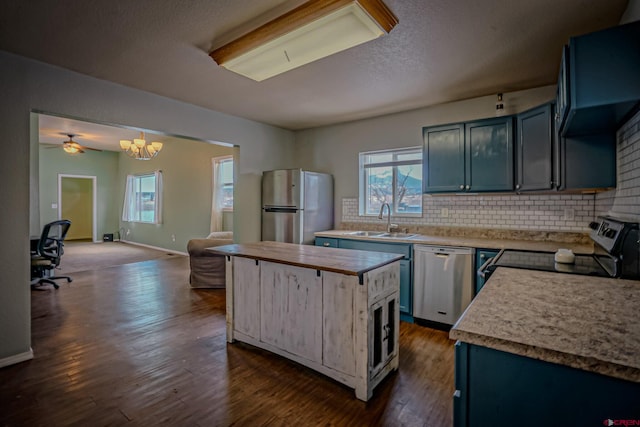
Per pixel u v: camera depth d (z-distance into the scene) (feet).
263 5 6.20
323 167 15.76
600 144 7.43
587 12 6.36
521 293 4.17
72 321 10.49
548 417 2.61
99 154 30.12
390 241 11.21
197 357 8.20
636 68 4.72
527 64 8.68
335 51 7.45
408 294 10.81
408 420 5.89
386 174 14.06
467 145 10.53
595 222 8.23
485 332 2.88
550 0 5.99
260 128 15.03
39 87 8.48
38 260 13.94
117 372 7.42
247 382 7.09
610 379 2.39
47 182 27.02
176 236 24.04
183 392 6.69
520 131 9.52
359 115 13.73
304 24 6.43
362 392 6.45
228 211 20.43
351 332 6.68
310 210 14.01
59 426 5.63
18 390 6.68
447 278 9.97
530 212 10.45
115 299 12.91
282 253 8.24
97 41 7.52
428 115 12.49
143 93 10.77
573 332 2.87
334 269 6.40
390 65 8.75
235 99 11.64
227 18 6.62
